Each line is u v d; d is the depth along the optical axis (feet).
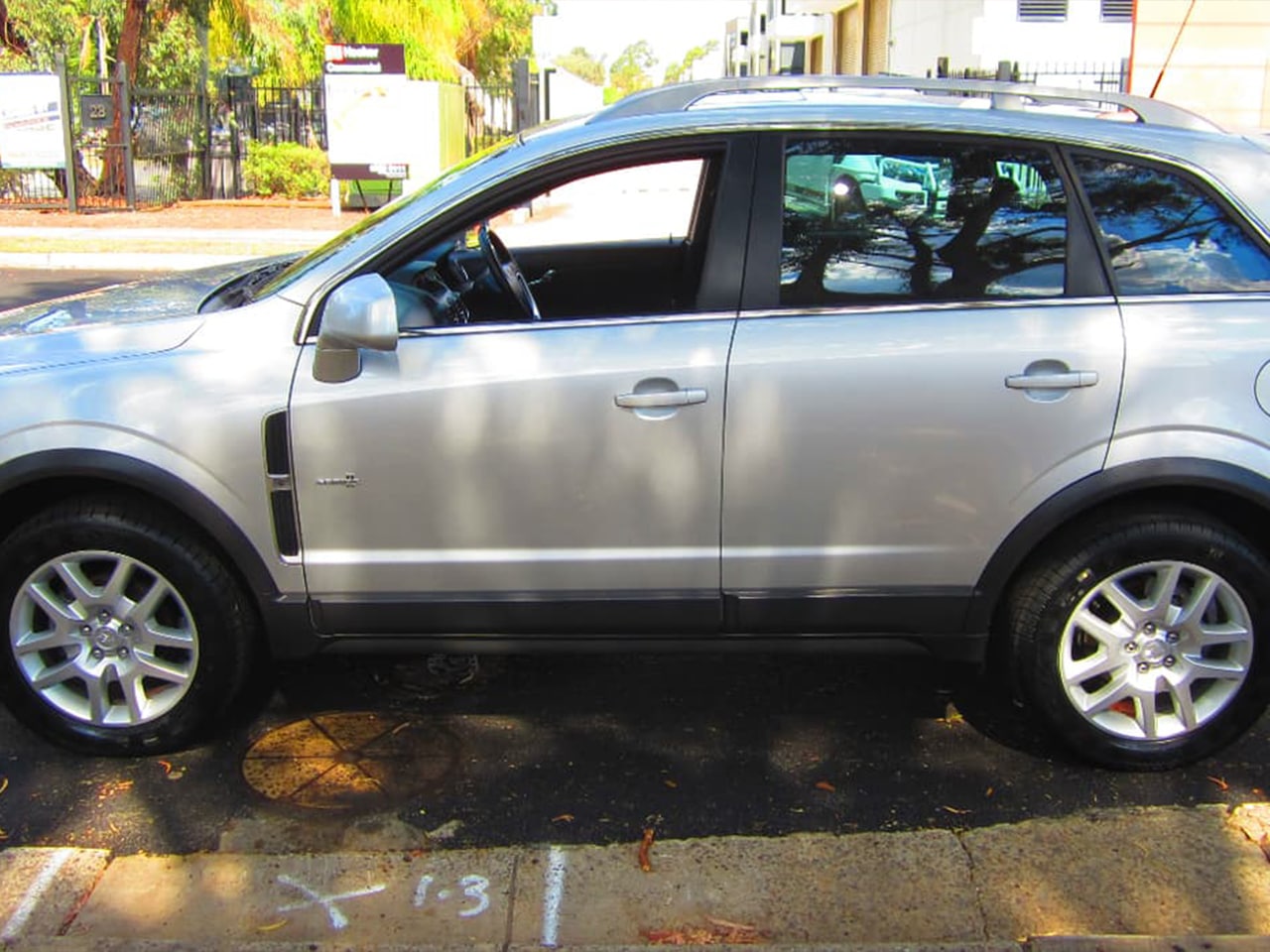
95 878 9.62
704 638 11.26
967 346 10.39
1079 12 52.65
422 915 9.24
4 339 11.39
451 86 59.47
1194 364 10.37
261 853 10.10
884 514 10.69
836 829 10.52
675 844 10.16
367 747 11.91
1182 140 10.78
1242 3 40.96
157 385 10.58
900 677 13.42
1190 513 10.78
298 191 65.00
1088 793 11.07
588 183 12.01
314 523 10.78
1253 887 9.51
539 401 10.48
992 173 10.69
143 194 61.57
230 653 11.24
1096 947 8.52
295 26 68.54
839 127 10.73
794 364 10.41
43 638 11.21
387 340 10.14
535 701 12.86
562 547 10.85
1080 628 11.08
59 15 67.41
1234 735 11.14
